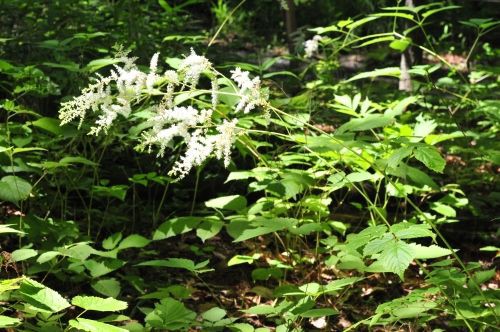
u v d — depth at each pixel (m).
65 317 3.74
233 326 3.13
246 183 5.65
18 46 5.88
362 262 3.56
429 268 4.64
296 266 4.40
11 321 2.34
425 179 3.54
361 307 4.11
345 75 9.85
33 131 5.04
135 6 6.87
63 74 5.53
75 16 6.50
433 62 11.98
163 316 3.05
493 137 5.71
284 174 3.94
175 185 5.63
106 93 2.76
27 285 2.48
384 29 12.84
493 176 6.19
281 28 14.05
